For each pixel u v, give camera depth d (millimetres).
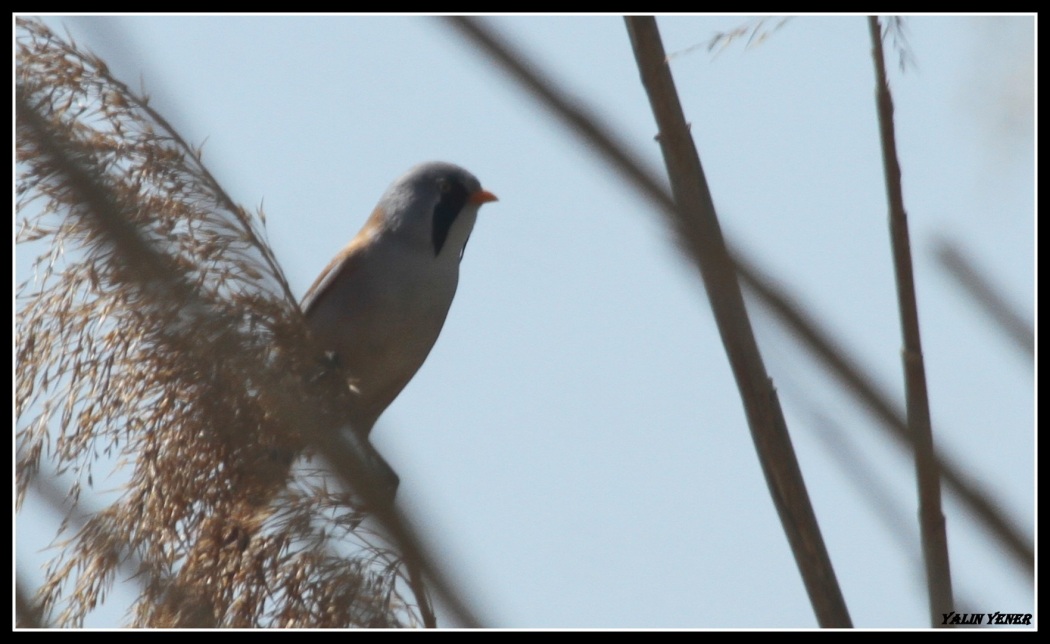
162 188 6445
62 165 2492
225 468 5633
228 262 6195
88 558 6242
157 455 6203
